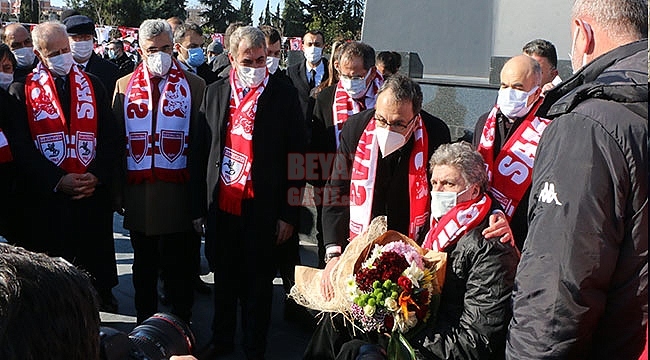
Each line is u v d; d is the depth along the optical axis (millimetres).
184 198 3883
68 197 3742
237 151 3512
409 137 2908
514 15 6688
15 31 4559
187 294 4098
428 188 2945
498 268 2193
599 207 1563
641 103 1562
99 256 3994
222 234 3654
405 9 7395
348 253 2518
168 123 3820
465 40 6980
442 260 2311
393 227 3021
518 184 3008
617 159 1558
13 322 786
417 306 2201
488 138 3193
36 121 3652
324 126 4043
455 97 5285
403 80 2824
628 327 1616
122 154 3918
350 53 3822
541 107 1876
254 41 3414
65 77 3762
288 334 4254
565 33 6402
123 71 7832
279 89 3576
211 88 3654
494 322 2164
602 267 1577
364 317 2270
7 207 3865
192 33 5758
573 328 1603
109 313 4457
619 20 1707
